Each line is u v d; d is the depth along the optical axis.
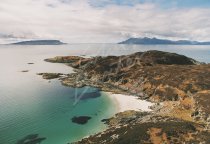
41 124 84.12
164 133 59.41
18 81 159.88
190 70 131.88
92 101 110.38
